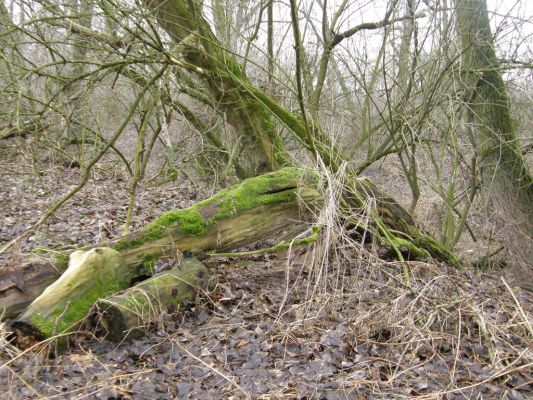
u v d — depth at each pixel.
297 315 4.42
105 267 4.26
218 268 5.47
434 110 7.34
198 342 4.04
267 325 4.35
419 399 3.39
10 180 9.95
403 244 5.90
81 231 7.46
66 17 5.66
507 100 6.96
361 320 4.23
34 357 3.57
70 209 8.67
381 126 8.09
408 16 7.20
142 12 5.59
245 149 7.16
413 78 7.17
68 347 3.86
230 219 5.19
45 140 7.18
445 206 8.15
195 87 8.35
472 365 3.85
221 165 9.57
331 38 8.10
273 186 5.50
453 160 7.33
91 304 4.05
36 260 4.26
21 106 7.80
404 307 4.39
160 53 5.98
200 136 8.92
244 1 8.33
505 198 7.13
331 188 5.09
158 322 4.13
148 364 3.74
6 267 4.12
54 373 3.53
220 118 8.04
